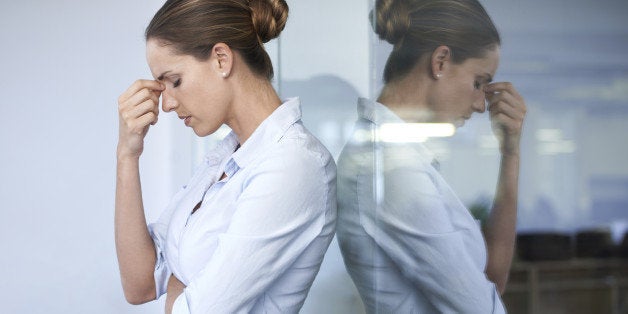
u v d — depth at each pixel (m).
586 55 0.95
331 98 1.68
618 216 0.91
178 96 1.46
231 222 1.34
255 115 1.43
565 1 0.98
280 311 1.40
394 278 1.41
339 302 1.62
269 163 1.34
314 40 1.77
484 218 1.15
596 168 0.94
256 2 1.46
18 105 3.39
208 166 1.58
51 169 3.40
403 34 1.35
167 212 1.72
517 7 1.06
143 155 3.25
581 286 0.97
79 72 3.40
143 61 3.42
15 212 3.40
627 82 0.90
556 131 1.01
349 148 1.58
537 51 1.03
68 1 3.38
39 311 3.41
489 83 1.13
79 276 3.43
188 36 1.41
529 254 1.06
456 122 1.21
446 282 1.26
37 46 3.39
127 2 3.41
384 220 1.42
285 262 1.34
